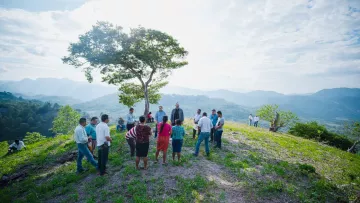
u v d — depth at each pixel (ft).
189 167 31.32
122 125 67.62
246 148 47.39
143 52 63.57
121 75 70.59
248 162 35.96
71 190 26.55
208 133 36.81
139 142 29.09
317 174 33.30
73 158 40.73
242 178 28.68
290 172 32.53
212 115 48.32
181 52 71.87
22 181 33.14
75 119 183.32
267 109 113.91
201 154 38.58
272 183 26.71
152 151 39.14
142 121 29.45
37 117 472.44
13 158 52.47
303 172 32.53
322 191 25.94
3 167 43.73
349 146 99.66
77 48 59.67
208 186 25.44
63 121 179.01
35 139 166.81
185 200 21.95
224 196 23.21
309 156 48.26
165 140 31.07
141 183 25.84
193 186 24.97
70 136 82.28
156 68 71.97
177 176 27.43
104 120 29.50
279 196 23.91
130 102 79.92
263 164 35.37
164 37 66.03
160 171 29.63
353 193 26.37
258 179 28.60
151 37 66.74
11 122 418.31
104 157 29.43
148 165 31.94
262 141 58.90
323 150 60.49
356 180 34.32
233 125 102.83
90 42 61.36
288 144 59.41
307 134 103.09
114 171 30.71
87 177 29.84
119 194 23.91
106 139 29.25
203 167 31.78
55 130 179.73
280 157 43.73
